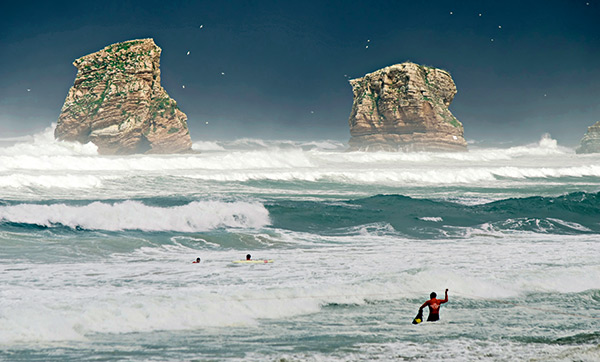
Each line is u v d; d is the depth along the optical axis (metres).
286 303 15.61
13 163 51.62
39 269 20.02
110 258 22.81
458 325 14.25
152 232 29.02
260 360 11.03
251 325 13.79
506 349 12.20
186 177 49.66
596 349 12.30
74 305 14.16
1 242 24.38
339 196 44.50
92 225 29.03
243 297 15.81
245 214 32.88
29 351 11.21
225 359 11.05
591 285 18.88
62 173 48.31
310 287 17.08
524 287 18.41
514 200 40.00
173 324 13.55
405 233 30.77
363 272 19.98
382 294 17.08
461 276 18.97
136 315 13.78
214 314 14.35
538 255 24.12
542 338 13.15
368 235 30.09
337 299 16.33
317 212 34.94
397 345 12.34
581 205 38.84
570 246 27.02
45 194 38.91
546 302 16.86
